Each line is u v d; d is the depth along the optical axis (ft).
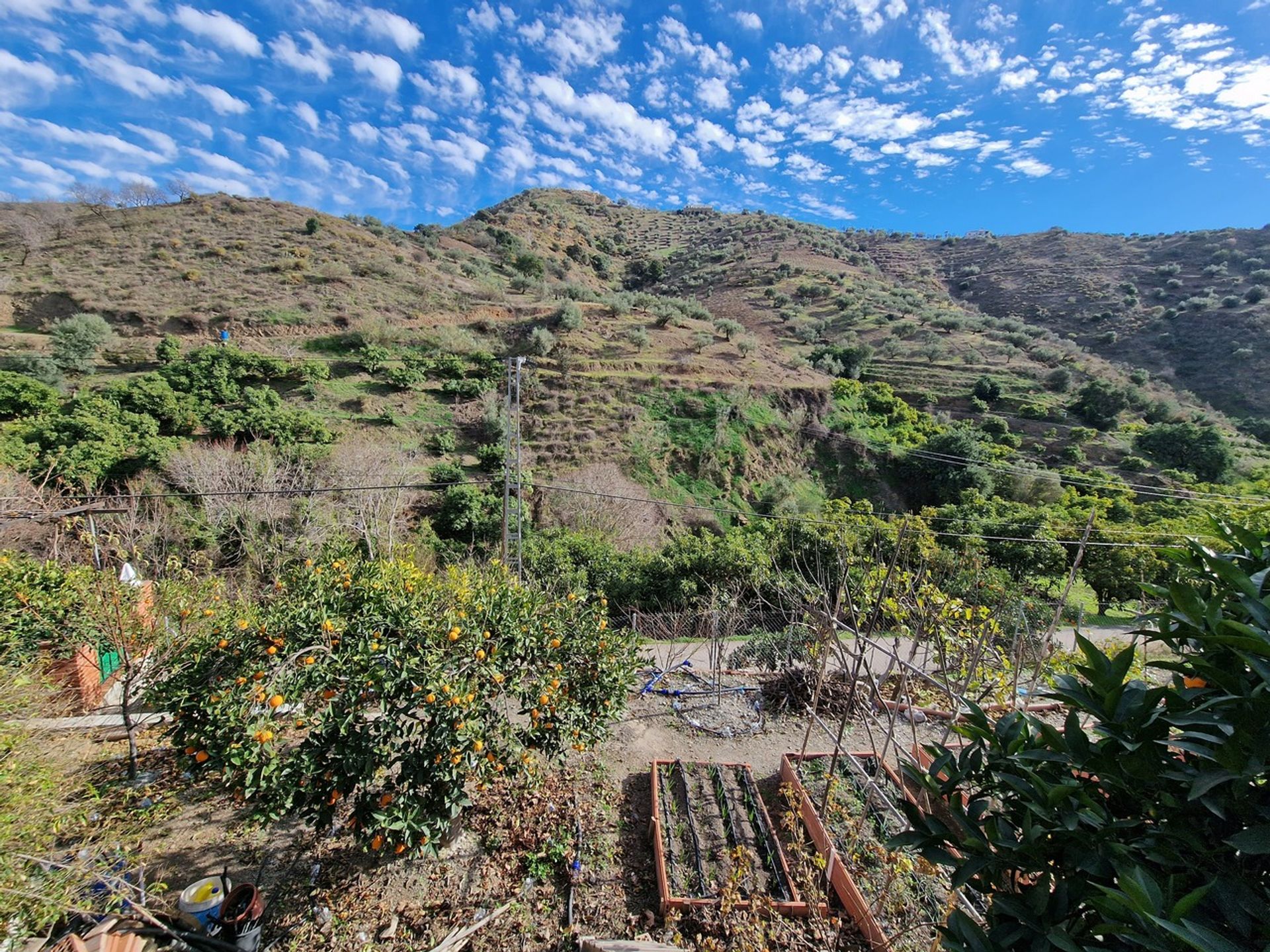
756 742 21.18
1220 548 5.02
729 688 24.97
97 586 17.48
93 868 11.45
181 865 14.62
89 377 70.38
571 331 101.40
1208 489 59.11
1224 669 4.20
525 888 14.44
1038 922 4.38
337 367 80.74
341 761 12.15
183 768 14.55
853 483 80.64
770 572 35.22
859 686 20.86
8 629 17.58
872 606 16.76
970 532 51.80
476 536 56.29
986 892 4.94
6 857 9.71
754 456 79.00
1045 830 4.47
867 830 15.56
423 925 13.46
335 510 50.11
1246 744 3.65
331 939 12.99
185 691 12.54
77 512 26.07
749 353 102.83
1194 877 3.98
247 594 29.76
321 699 12.96
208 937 10.98
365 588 13.96
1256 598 3.86
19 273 97.04
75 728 19.51
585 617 15.94
